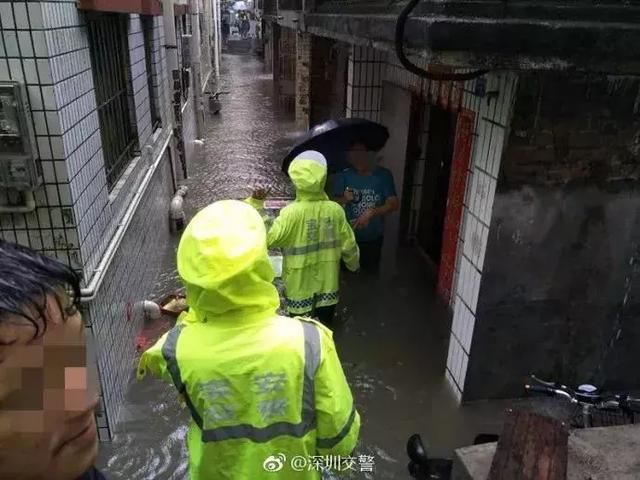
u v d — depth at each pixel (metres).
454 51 2.12
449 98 4.32
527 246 3.18
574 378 3.58
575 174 3.04
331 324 4.51
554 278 3.27
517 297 3.29
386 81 5.80
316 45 9.02
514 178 3.01
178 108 7.64
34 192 2.64
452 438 3.34
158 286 5.29
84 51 3.01
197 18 11.05
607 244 3.22
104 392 3.18
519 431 2.16
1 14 2.34
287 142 11.13
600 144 2.99
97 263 3.07
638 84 2.87
